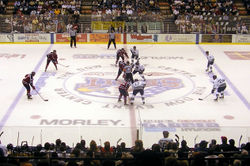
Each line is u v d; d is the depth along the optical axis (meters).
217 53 23.56
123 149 8.10
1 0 29.61
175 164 5.11
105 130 9.16
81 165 6.02
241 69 19.52
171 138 9.41
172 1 30.69
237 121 12.53
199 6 30.06
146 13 26.70
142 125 9.47
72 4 29.86
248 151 7.31
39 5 29.80
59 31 26.34
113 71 18.80
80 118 12.64
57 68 19.08
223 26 26.56
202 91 15.73
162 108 13.62
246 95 15.34
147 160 4.78
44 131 9.19
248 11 30.41
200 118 12.70
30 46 25.23
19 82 16.72
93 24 26.67
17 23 26.05
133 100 13.97
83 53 23.11
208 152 7.14
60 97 14.75
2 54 22.47
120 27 26.64
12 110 13.30
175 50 24.47
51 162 5.56
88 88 15.92
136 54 20.02
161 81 17.12
